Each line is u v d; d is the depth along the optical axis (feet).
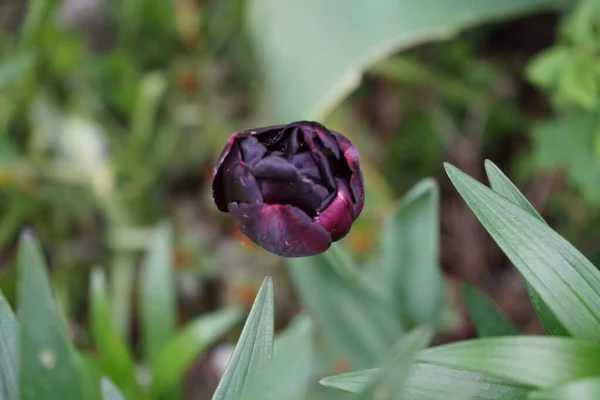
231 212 1.30
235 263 2.78
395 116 2.95
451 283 2.79
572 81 2.24
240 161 1.30
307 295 1.93
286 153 1.33
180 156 2.97
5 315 1.28
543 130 2.46
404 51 2.91
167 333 2.01
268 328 1.23
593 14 2.28
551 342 1.09
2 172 2.72
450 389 1.18
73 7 3.04
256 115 2.90
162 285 2.03
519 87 2.92
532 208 1.25
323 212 1.31
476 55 2.96
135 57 3.05
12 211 2.82
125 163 2.89
